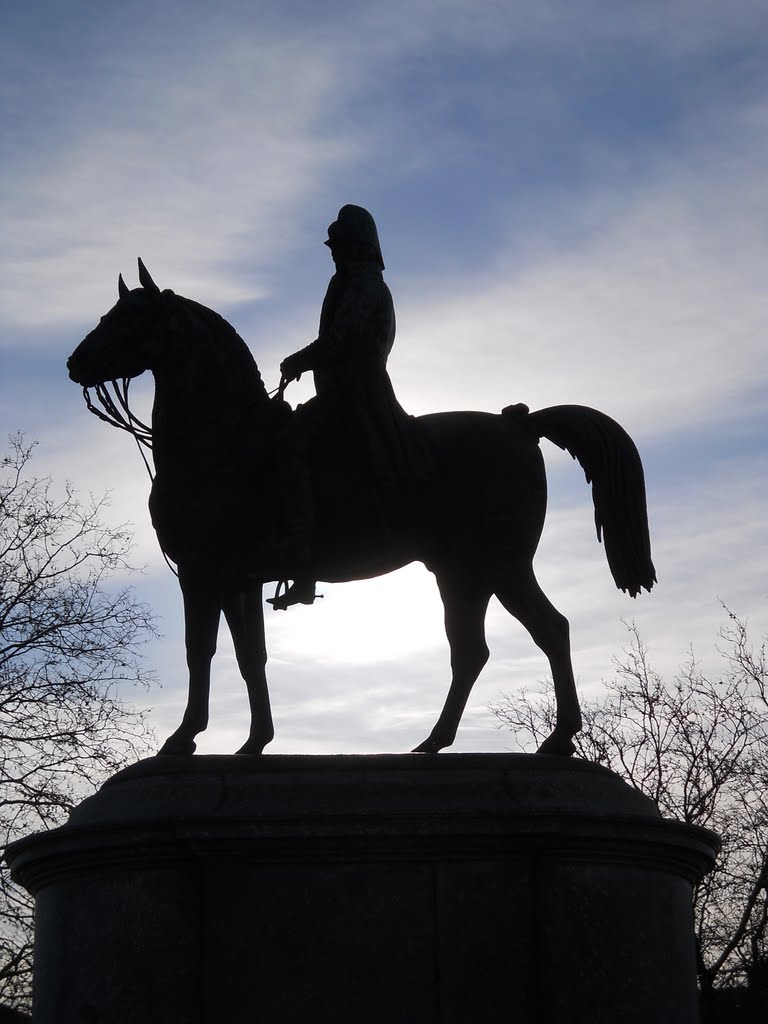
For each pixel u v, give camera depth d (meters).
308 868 5.75
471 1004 5.66
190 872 5.73
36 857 5.93
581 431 6.80
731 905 17.27
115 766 15.93
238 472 6.58
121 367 6.71
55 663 16.06
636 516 6.70
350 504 6.64
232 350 6.83
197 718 6.30
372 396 6.65
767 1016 15.80
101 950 5.71
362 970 5.65
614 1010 5.75
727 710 19.20
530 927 5.79
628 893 5.95
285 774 5.91
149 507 6.73
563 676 6.47
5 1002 14.74
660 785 19.00
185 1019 5.59
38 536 16.67
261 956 5.64
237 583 6.70
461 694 6.74
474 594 6.80
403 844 5.75
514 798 5.93
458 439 6.76
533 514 6.68
